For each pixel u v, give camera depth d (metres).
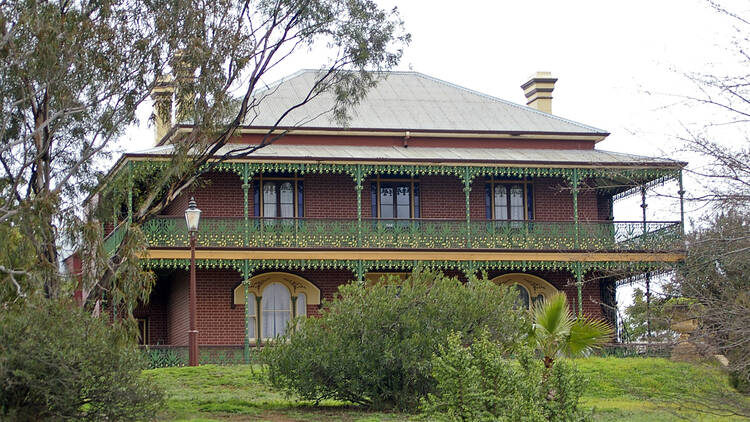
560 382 14.22
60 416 15.59
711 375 19.39
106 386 15.92
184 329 30.95
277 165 30.03
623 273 24.38
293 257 30.00
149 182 26.92
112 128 21.31
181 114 22.00
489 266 31.08
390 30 23.80
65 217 18.44
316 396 20.30
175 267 29.11
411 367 19.39
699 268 16.72
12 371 14.94
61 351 15.31
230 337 30.70
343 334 20.09
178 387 22.41
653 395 22.66
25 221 17.66
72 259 23.44
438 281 20.64
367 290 20.73
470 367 14.07
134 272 18.28
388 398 19.92
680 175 20.95
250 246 29.80
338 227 30.70
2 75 20.12
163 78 21.72
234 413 19.27
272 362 20.30
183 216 29.81
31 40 19.94
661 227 30.70
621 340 28.86
